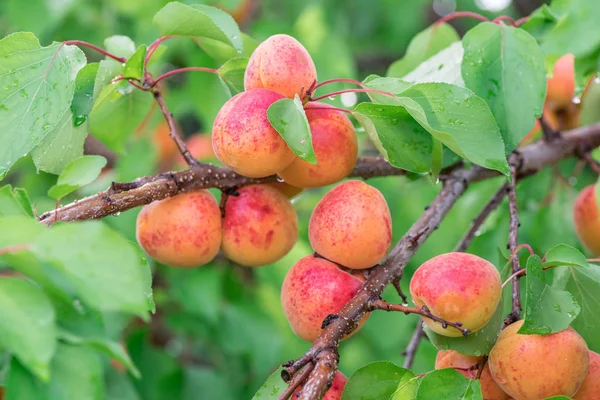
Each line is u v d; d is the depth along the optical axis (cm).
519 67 84
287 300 80
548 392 75
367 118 79
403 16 145
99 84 82
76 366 67
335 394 77
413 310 76
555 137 96
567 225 103
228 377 117
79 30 121
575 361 75
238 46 82
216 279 112
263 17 132
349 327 75
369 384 76
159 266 113
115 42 86
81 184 77
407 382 77
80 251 65
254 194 83
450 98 78
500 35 85
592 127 97
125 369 99
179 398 112
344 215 79
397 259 80
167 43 114
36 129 77
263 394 75
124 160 112
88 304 66
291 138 75
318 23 121
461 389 75
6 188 73
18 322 65
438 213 85
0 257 65
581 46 84
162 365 112
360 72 157
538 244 102
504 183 92
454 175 89
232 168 79
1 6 124
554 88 98
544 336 76
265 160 77
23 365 67
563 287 82
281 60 79
